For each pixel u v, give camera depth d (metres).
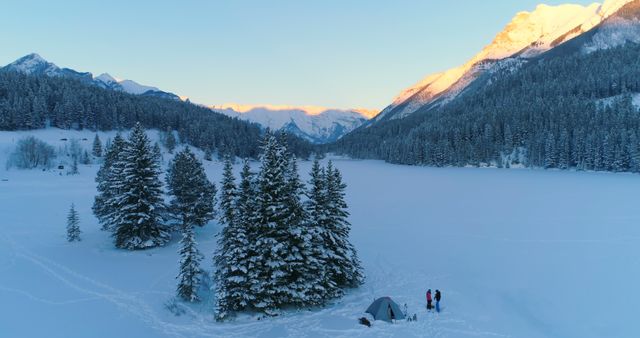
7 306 24.45
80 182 96.62
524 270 32.12
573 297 26.14
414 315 23.94
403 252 39.28
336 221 28.47
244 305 24.14
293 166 26.91
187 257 25.98
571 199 69.56
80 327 22.14
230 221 25.02
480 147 179.12
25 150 118.00
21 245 39.47
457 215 58.38
